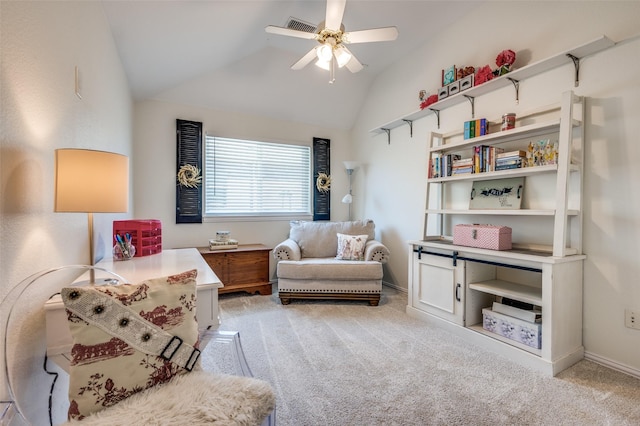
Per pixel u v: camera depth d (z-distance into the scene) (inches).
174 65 117.0
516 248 92.4
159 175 137.6
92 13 69.3
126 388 36.2
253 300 129.3
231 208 154.5
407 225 142.7
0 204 33.5
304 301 127.6
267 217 161.0
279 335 93.5
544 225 90.7
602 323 77.2
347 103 169.2
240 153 156.0
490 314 87.4
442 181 110.1
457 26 117.8
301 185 171.6
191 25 94.4
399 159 147.2
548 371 71.7
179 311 42.2
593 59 80.0
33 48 41.4
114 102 92.4
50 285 47.6
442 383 68.0
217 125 149.6
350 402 61.4
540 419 56.3
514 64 98.4
